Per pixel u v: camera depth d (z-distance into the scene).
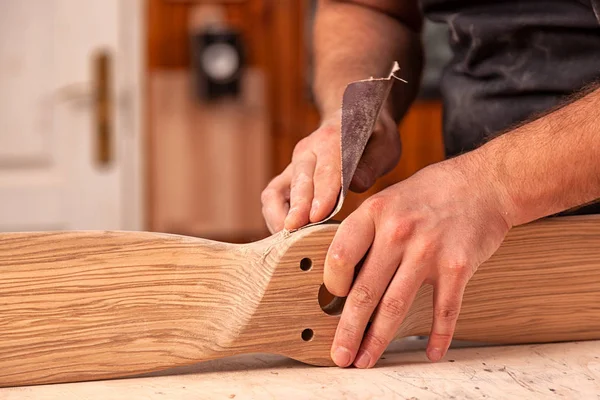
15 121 2.85
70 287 0.86
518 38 1.11
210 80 2.96
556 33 1.09
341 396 0.82
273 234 1.01
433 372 0.90
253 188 3.03
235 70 2.97
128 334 0.88
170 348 0.89
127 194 2.94
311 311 0.90
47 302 0.85
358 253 0.87
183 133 2.98
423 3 1.23
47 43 2.83
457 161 0.93
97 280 0.86
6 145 2.85
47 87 2.85
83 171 2.90
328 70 1.27
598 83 0.96
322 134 1.08
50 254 0.85
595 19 1.06
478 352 0.98
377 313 0.89
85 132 2.89
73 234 0.85
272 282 0.88
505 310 0.98
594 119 0.90
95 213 2.93
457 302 0.89
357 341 0.89
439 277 0.88
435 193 0.90
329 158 1.03
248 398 0.82
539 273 0.98
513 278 0.97
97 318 0.87
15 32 2.81
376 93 0.95
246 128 3.01
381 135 1.11
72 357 0.86
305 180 1.00
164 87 3.02
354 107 0.95
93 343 0.87
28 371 0.85
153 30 3.18
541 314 0.99
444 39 2.99
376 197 0.89
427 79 3.03
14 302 0.84
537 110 1.11
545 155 0.91
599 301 1.00
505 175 0.91
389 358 0.96
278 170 3.30
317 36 1.33
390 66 1.25
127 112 2.90
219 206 3.01
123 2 2.85
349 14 1.31
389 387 0.85
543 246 0.97
